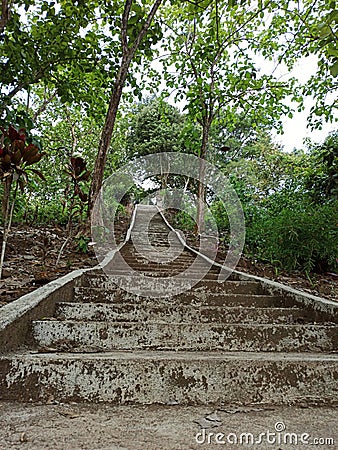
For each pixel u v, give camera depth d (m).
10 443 1.33
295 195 8.31
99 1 6.94
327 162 7.40
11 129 2.89
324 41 3.38
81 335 2.41
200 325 2.54
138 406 1.79
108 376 1.85
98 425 1.53
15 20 6.10
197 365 1.91
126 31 6.20
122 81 6.05
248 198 9.26
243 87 9.78
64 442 1.36
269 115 10.68
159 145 14.58
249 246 6.94
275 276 5.34
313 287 4.73
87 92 7.98
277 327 2.58
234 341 2.54
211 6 8.95
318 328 2.60
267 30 9.73
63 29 6.80
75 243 5.78
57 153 12.64
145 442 1.39
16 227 7.30
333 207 6.18
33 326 2.35
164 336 2.49
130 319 2.86
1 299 2.82
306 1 8.46
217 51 9.45
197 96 9.28
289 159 15.47
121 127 15.10
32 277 3.69
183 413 1.71
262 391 1.90
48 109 13.30
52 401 1.78
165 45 9.74
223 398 1.87
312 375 1.95
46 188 10.89
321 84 8.57
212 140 16.39
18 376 1.81
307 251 5.50
